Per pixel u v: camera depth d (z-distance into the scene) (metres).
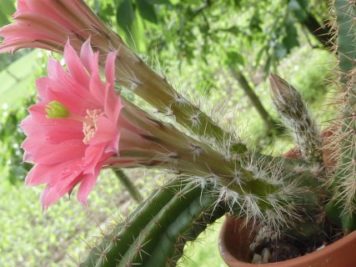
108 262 0.21
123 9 0.39
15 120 0.70
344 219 0.22
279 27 0.59
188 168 0.20
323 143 0.23
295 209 0.22
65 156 0.17
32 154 0.18
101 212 0.87
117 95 0.16
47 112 0.17
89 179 0.16
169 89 0.21
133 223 0.22
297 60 1.10
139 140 0.18
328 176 0.22
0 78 1.02
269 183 0.21
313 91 0.92
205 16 0.72
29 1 0.19
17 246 0.93
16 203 0.98
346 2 0.20
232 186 0.21
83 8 0.20
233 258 0.23
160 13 0.64
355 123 0.20
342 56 0.21
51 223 0.94
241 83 0.88
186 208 0.22
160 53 0.71
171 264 0.21
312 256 0.20
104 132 0.16
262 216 0.22
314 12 0.56
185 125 0.21
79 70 0.17
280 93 0.23
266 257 0.24
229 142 0.21
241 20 0.90
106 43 0.20
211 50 0.78
